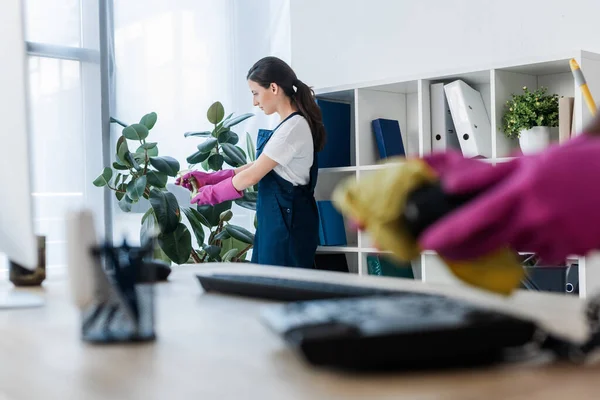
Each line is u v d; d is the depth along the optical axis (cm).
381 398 47
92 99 409
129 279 71
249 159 446
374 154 354
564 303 88
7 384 56
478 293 98
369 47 397
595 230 42
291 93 313
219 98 455
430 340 53
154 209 369
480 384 50
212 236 404
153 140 431
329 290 92
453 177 47
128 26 421
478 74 310
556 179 42
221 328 78
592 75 278
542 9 324
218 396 49
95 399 50
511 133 294
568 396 47
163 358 63
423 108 322
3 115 91
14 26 89
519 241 46
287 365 58
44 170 396
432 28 368
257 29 459
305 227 312
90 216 73
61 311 97
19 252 94
